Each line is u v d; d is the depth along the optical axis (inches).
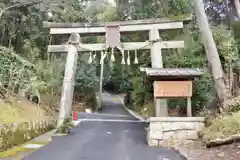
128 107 1392.7
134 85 901.8
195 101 458.3
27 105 570.3
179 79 395.5
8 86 525.3
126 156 298.5
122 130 541.6
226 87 413.4
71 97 581.9
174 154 309.1
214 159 249.8
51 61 873.5
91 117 852.6
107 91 2233.0
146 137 438.3
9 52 538.3
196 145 329.1
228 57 450.6
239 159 233.6
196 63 536.4
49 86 805.9
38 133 462.0
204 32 434.9
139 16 778.2
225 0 641.0
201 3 447.8
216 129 325.7
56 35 624.1
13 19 703.1
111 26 599.2
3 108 436.1
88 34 617.0
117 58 791.1
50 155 298.4
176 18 590.6
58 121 566.3
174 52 649.0
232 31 493.4
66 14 824.3
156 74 387.5
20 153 302.0
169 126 374.9
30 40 778.8
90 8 897.5
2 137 312.0
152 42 585.3
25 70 581.3
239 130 295.7
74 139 428.5
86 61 1096.8
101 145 372.8
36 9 770.8
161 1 720.3
